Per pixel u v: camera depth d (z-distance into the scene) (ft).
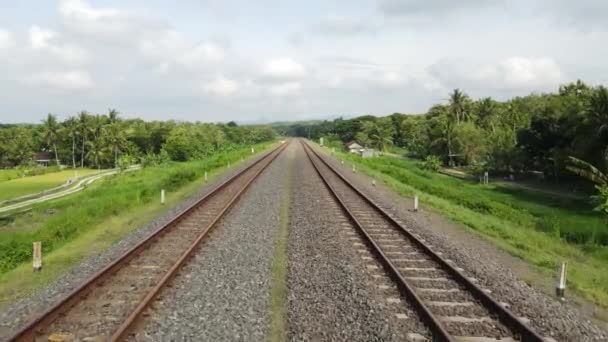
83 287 30.99
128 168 308.19
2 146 391.24
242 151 215.31
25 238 54.70
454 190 141.79
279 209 63.98
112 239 50.29
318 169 129.18
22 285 35.50
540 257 47.44
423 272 37.17
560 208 131.95
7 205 174.60
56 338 25.05
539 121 192.65
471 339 25.55
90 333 25.71
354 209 64.80
